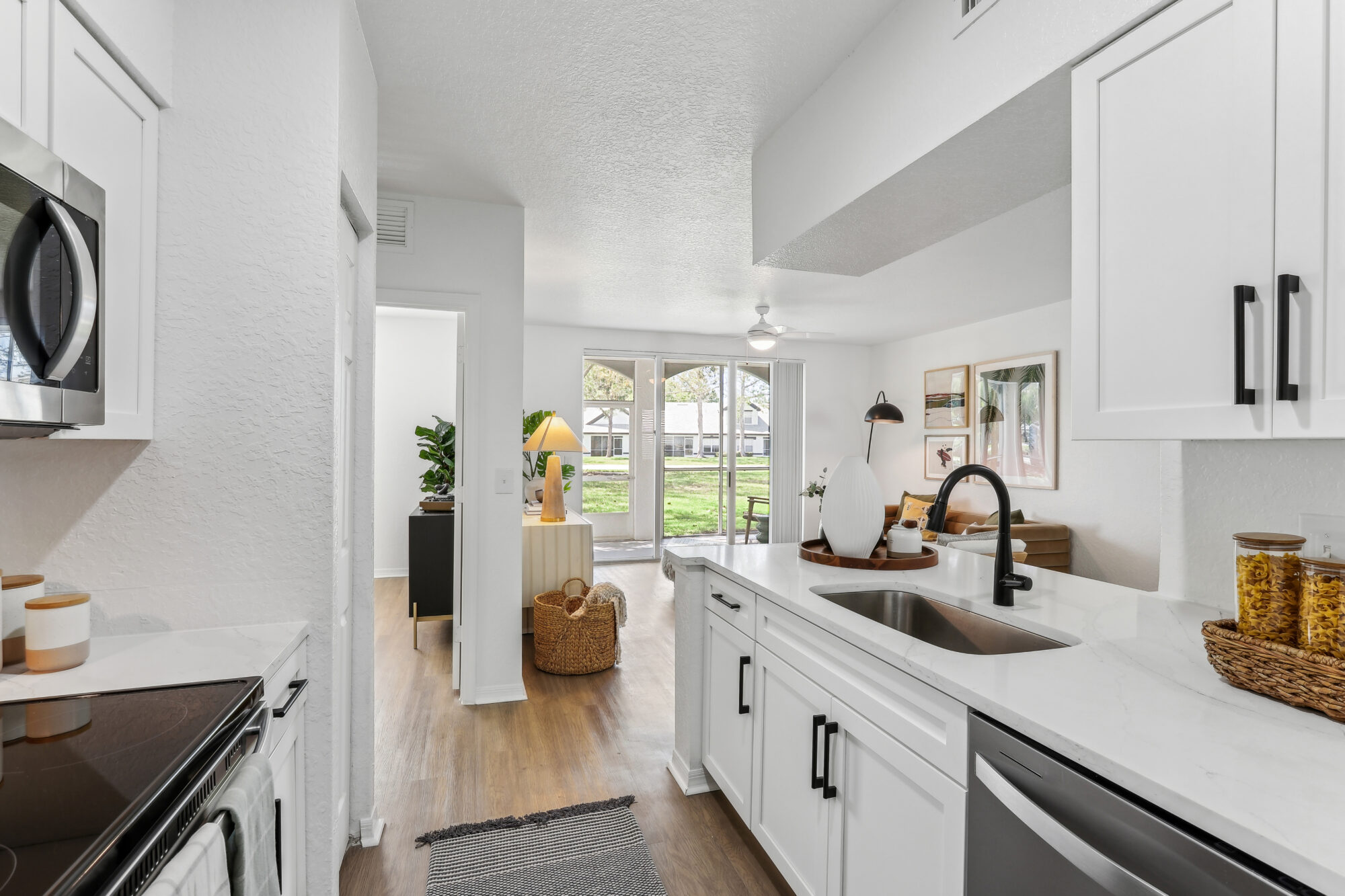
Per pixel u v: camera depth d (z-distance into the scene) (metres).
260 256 1.49
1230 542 1.55
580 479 7.13
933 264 4.32
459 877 1.95
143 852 0.75
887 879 1.36
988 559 2.37
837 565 2.20
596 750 2.77
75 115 1.11
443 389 6.24
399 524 6.19
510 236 3.26
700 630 2.45
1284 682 1.00
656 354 7.37
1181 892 0.76
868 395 8.22
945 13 1.58
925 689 1.23
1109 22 1.18
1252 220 0.97
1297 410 0.91
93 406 1.12
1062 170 1.73
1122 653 1.27
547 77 2.12
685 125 2.43
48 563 1.41
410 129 2.47
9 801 0.78
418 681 3.58
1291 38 0.92
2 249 0.89
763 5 1.76
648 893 1.89
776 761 1.86
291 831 1.45
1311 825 0.69
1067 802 0.92
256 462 1.50
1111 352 1.20
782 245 2.42
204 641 1.40
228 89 1.48
